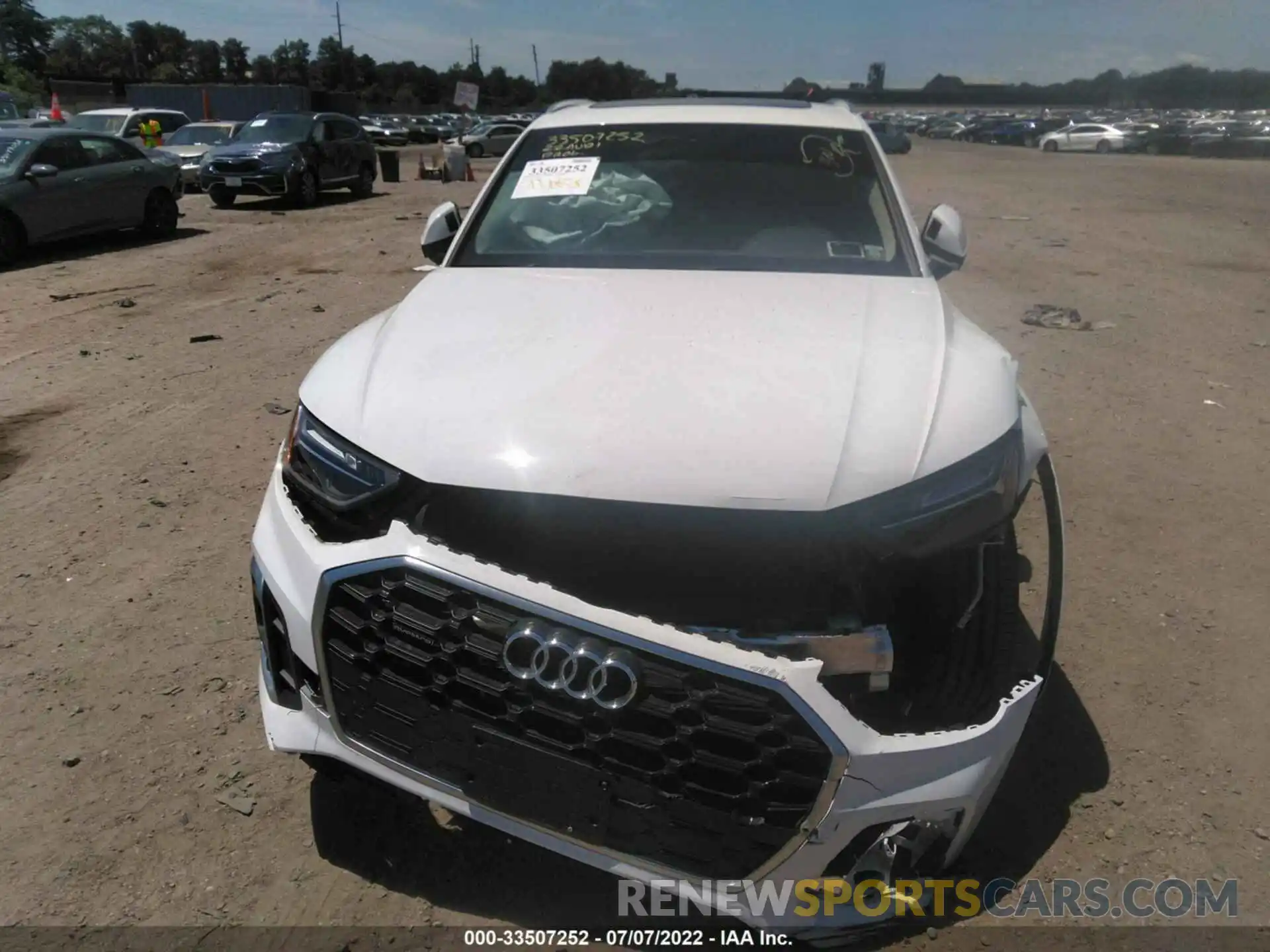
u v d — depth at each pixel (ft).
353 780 8.96
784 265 10.99
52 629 12.00
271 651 8.32
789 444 7.22
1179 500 15.92
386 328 9.36
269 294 32.22
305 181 61.31
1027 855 8.72
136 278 35.42
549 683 6.82
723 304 9.55
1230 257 40.73
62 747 9.91
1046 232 48.93
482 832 8.98
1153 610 12.66
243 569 13.55
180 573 13.38
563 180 12.36
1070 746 10.15
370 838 8.86
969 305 29.96
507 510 7.28
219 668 11.25
